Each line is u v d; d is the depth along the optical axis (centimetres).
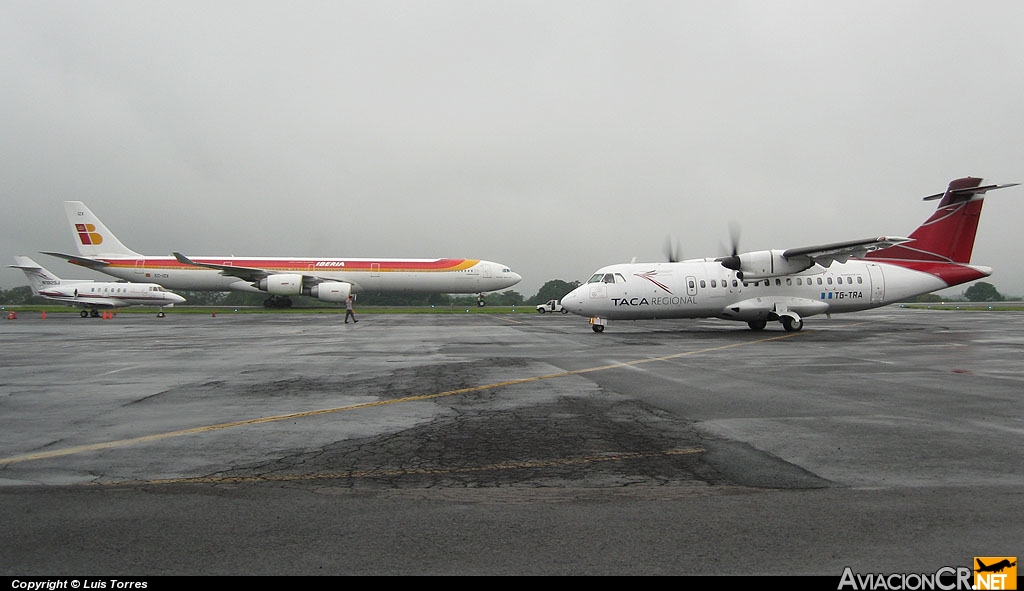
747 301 2705
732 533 461
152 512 508
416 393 1128
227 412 954
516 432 808
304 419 896
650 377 1325
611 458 678
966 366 1488
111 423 873
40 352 1977
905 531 462
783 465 645
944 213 2797
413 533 463
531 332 2883
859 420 870
